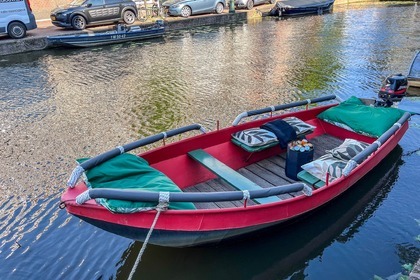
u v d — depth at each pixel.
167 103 10.06
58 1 23.56
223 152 6.18
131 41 18.19
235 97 10.37
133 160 4.82
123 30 17.84
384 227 5.22
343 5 29.48
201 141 5.91
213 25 22.42
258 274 4.62
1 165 7.04
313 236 5.11
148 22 20.52
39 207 5.78
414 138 7.49
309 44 16.39
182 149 5.73
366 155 5.30
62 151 7.54
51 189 6.23
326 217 5.42
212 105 9.86
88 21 18.92
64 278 4.51
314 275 4.56
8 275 4.55
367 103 7.65
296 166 5.68
